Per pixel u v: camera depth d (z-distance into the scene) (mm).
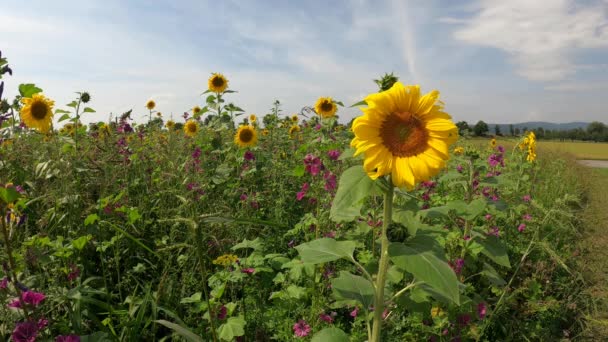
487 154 8547
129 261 3666
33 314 2311
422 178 1908
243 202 5020
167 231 4223
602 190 9477
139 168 5969
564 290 4008
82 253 3457
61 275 2928
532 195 6961
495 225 5133
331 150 5332
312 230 4496
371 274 3137
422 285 2438
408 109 1956
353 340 3014
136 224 4090
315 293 3412
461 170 4543
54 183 3566
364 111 1934
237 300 3496
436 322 3010
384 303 2221
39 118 4207
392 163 1898
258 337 3152
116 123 7145
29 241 2586
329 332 2160
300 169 4414
